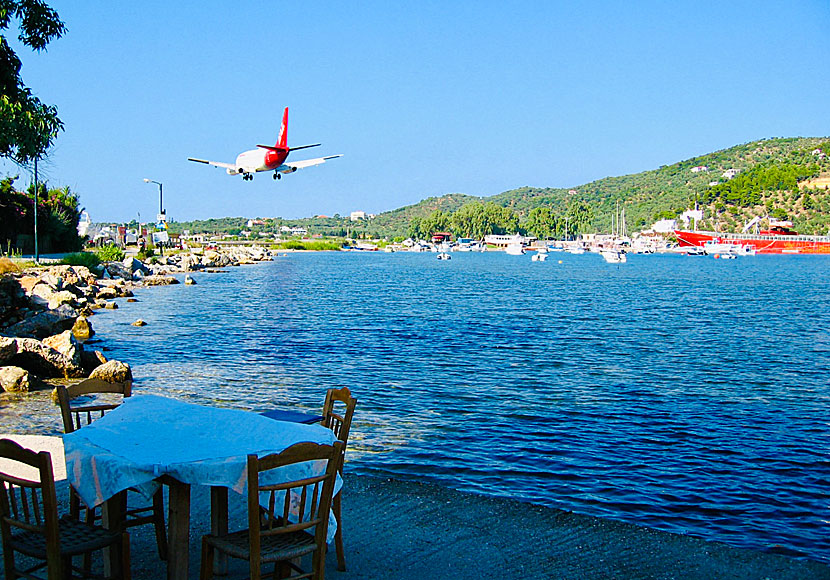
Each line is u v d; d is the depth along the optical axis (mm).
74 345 18406
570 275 89438
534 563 7199
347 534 7781
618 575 6992
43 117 15766
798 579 7047
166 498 8641
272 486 5375
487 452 12281
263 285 60094
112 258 61312
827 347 26250
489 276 84500
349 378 19266
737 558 7516
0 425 13133
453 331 30312
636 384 18812
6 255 50750
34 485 5320
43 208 62781
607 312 40188
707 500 10180
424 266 115312
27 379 16297
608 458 12117
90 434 6121
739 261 154125
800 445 13070
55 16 15992
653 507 9875
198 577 6438
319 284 63438
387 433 13438
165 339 26391
